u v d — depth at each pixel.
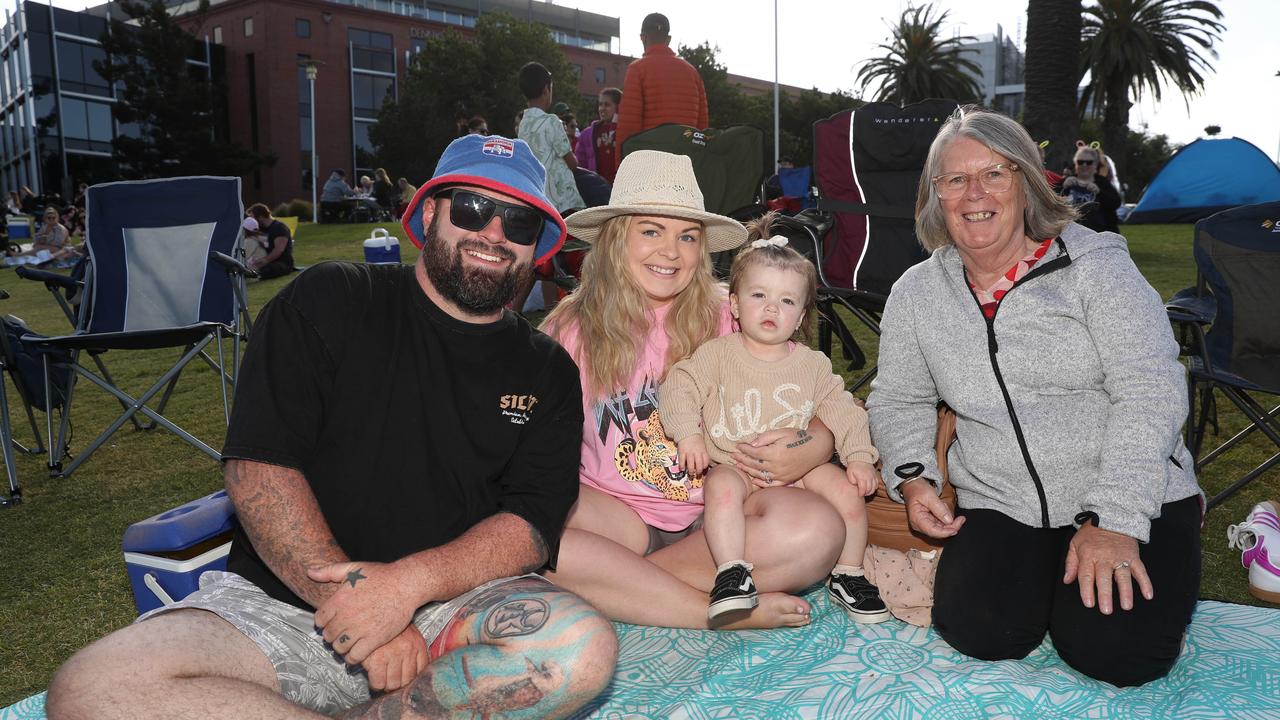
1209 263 3.09
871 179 3.92
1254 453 3.65
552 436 1.82
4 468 4.04
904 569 2.35
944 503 2.26
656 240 2.35
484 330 1.76
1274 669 1.99
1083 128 43.41
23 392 3.89
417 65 41.25
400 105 38.72
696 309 2.46
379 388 1.68
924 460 2.27
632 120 5.84
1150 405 1.97
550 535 1.77
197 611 1.53
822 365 2.47
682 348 2.43
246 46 43.81
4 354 3.63
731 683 2.01
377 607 1.50
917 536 2.35
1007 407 2.14
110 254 4.40
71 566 2.88
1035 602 2.04
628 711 1.92
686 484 2.38
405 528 1.69
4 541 3.11
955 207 2.11
